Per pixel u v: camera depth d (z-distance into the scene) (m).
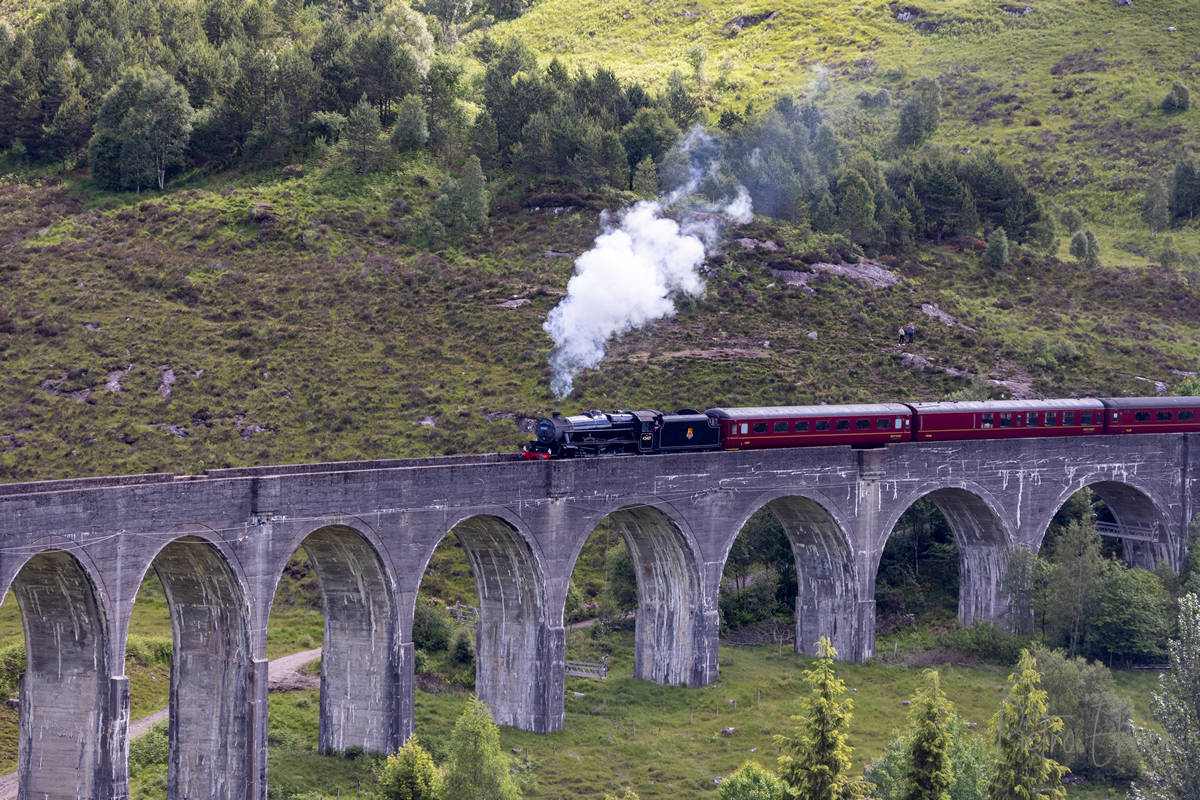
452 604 89.31
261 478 55.53
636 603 89.62
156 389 109.19
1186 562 91.25
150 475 58.03
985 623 84.12
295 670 74.75
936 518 100.81
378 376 113.56
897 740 53.94
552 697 66.88
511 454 72.81
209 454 101.19
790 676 77.12
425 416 108.06
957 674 78.69
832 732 48.00
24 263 126.19
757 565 99.12
